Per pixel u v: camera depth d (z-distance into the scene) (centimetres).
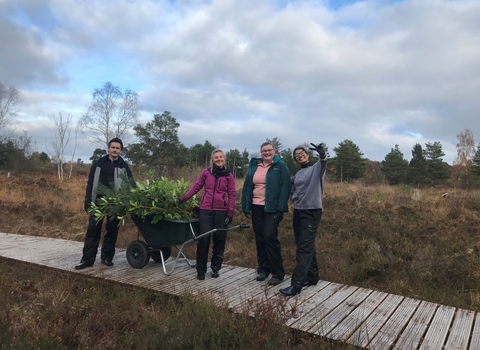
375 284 582
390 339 350
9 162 3947
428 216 1016
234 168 3103
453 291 525
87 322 390
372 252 675
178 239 519
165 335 350
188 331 350
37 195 1525
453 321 392
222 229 496
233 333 349
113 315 402
